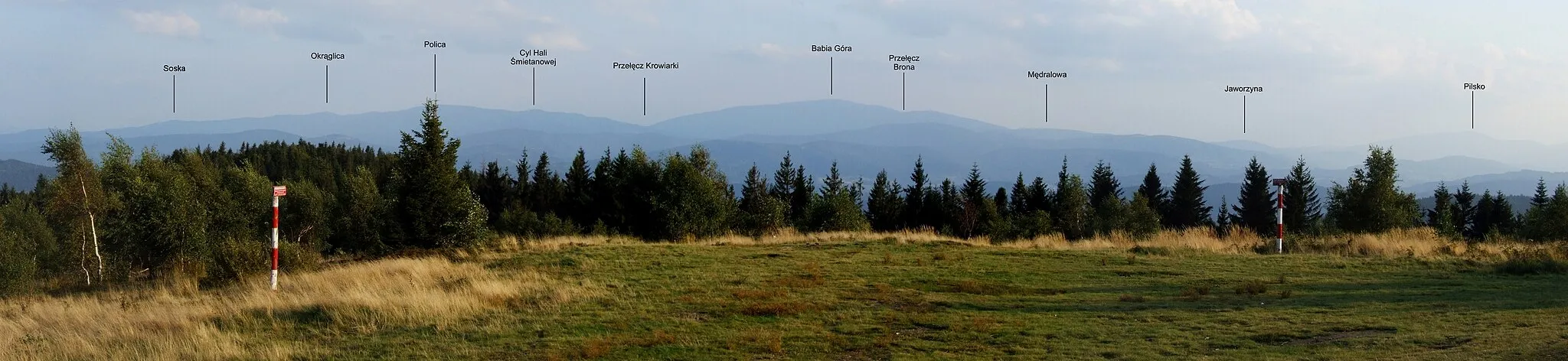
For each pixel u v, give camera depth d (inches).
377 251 993.5
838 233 1032.2
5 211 1861.5
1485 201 3408.0
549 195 2930.6
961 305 484.7
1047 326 414.9
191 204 1256.8
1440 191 3021.7
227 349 397.4
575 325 435.2
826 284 573.3
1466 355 305.9
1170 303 478.9
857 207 1808.6
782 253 776.3
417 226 957.2
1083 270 642.8
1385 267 626.5
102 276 1125.1
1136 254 753.6
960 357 353.1
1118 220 1989.4
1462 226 3112.7
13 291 986.7
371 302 486.0
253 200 1510.8
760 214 1717.5
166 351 397.1
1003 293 535.5
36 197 2431.1
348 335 430.0
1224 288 541.3
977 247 839.1
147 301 614.2
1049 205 2920.8
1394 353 322.7
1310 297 487.2
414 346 398.9
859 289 548.4
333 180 3107.8
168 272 989.2
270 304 508.7
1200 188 3531.0
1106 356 345.7
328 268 775.1
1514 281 537.0
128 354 402.9
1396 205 1282.0
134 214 1218.0
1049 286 562.6
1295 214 3125.0
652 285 568.7
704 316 457.7
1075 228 2117.4
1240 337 375.2
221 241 1267.2
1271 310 441.1
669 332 414.9
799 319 445.4
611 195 1782.7
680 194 1390.3
